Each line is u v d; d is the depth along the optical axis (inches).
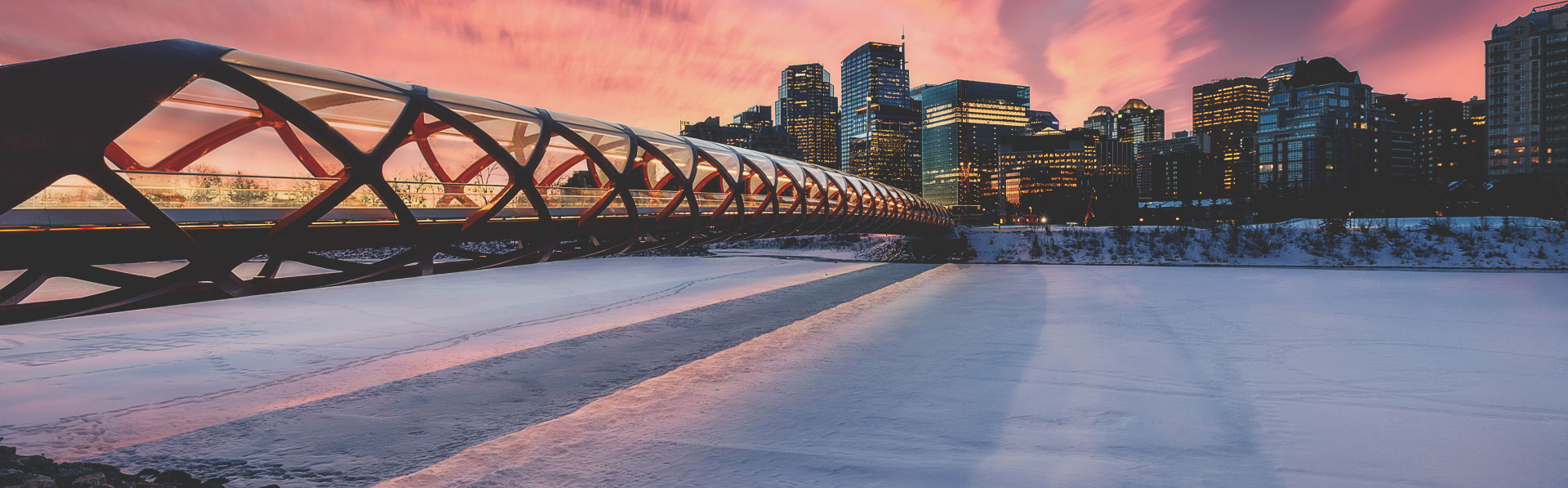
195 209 466.3
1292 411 591.2
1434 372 720.3
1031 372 746.8
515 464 492.1
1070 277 1747.0
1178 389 669.3
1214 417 578.9
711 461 490.9
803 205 1243.2
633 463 489.7
